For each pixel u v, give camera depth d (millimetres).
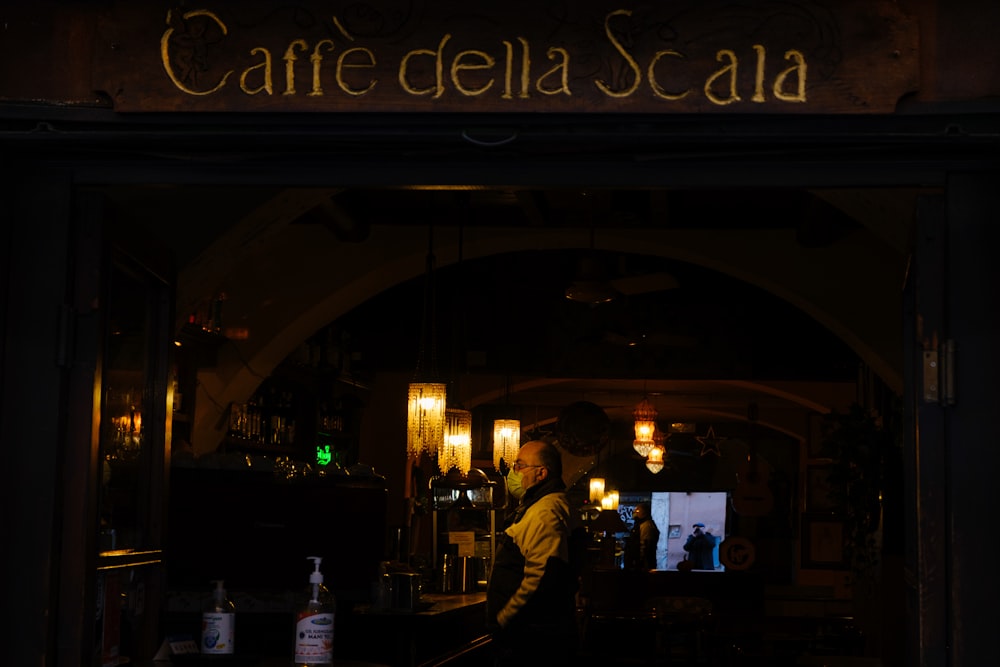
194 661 3617
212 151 3045
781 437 21391
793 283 9562
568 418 10477
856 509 8844
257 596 5691
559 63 2793
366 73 2828
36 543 3000
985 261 2889
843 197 5816
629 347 11914
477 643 8078
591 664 11938
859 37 2740
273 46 2848
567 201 8844
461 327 11922
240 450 9914
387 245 9578
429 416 8406
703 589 14609
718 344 11898
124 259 3445
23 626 2973
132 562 3514
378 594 6629
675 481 23938
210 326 8844
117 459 3494
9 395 3045
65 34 2922
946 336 2910
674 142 2850
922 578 2846
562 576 5539
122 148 3025
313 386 11273
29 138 2938
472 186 3064
